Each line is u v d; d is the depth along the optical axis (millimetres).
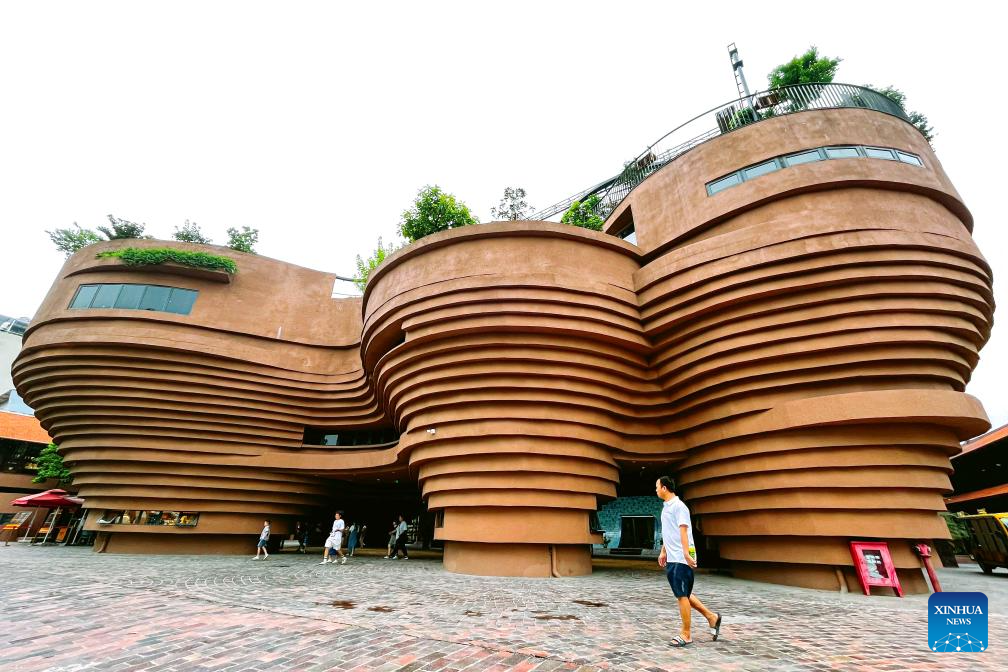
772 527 9695
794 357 9820
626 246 12547
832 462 9125
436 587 8445
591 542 10734
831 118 11430
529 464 10562
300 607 6465
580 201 18094
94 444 15859
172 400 16156
